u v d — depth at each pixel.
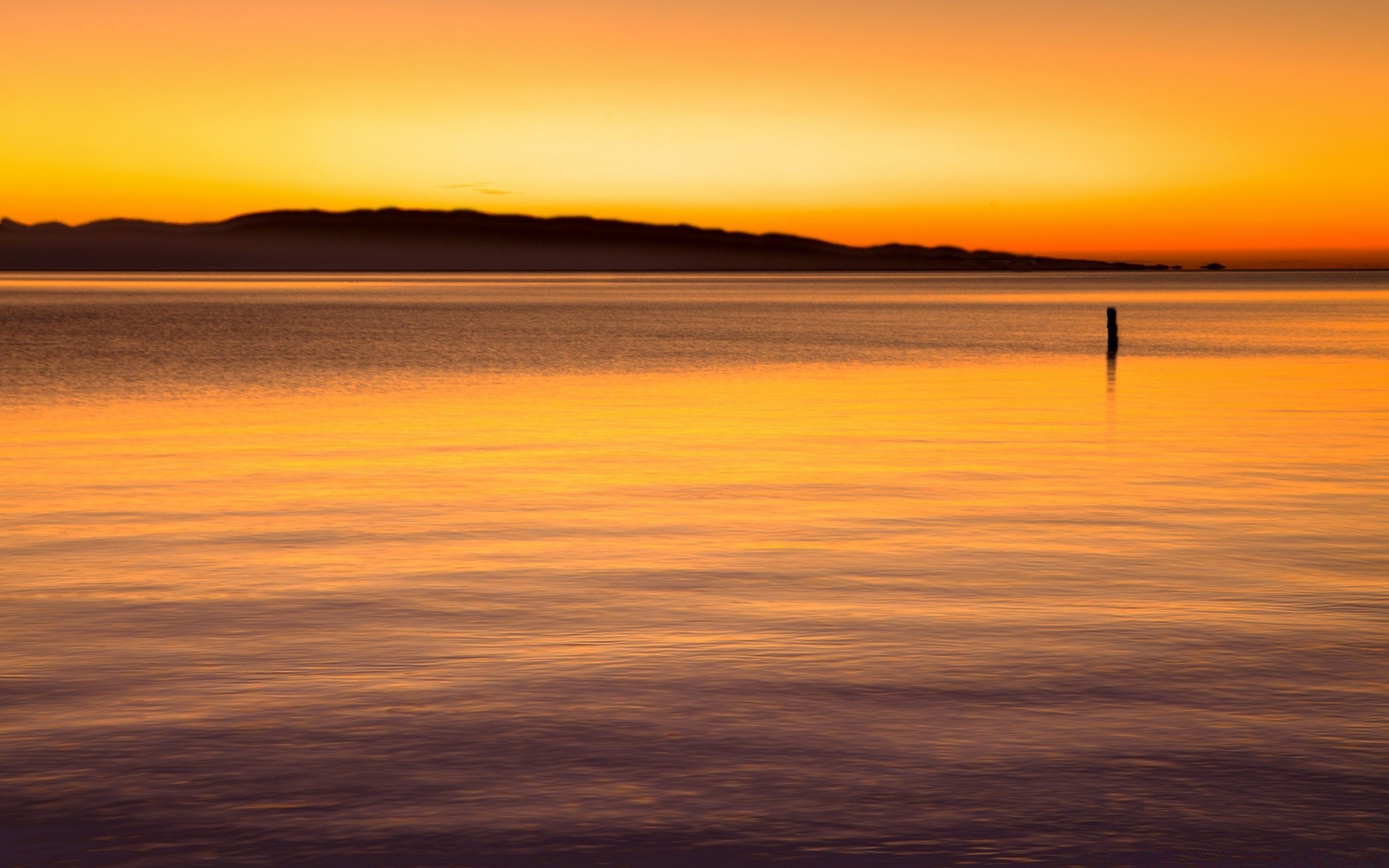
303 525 15.11
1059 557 13.20
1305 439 23.39
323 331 72.19
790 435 24.31
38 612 10.91
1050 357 50.12
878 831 6.34
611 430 25.27
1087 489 17.67
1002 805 6.66
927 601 11.27
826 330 76.38
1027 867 5.96
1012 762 7.27
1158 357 49.44
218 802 6.70
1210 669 9.14
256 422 26.81
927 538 14.23
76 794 6.82
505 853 6.11
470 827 6.39
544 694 8.56
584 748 7.49
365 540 14.18
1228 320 89.69
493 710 8.20
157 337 64.31
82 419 27.53
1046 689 8.66
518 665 9.27
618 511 16.06
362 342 60.69
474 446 22.88
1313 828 6.40
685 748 7.49
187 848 6.16
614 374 41.50
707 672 9.07
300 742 7.60
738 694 8.56
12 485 18.17
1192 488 17.77
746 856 6.07
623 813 6.54
